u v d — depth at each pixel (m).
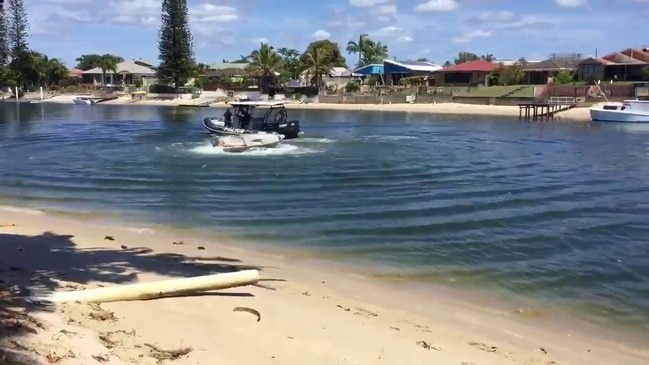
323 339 8.10
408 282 11.77
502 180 25.34
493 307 10.52
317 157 33.25
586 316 10.23
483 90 91.44
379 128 55.25
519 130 54.31
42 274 10.30
